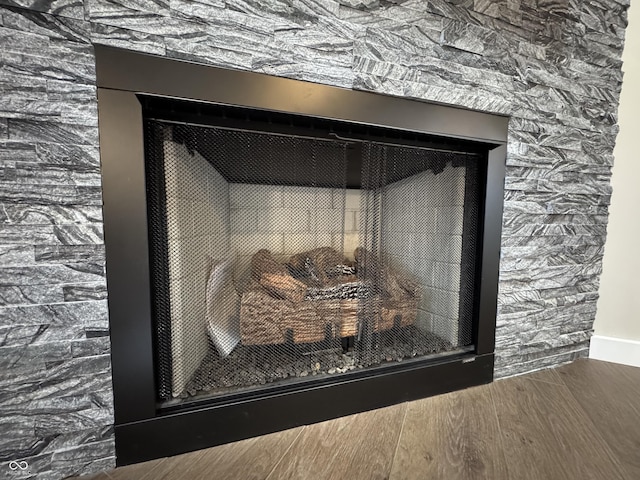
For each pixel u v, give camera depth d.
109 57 0.69
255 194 0.92
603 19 1.24
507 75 1.08
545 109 1.17
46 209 0.69
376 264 1.04
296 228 0.96
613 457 0.84
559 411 1.04
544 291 1.28
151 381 0.79
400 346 1.10
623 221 1.36
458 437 0.91
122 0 0.68
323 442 0.88
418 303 1.11
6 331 0.69
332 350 1.02
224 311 0.92
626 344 1.39
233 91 0.77
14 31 0.63
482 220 1.14
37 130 0.67
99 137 0.70
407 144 1.03
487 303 1.17
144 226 0.75
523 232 1.21
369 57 0.89
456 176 1.11
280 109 0.82
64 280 0.71
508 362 1.25
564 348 1.37
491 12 1.03
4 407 0.70
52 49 0.66
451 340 1.17
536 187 1.20
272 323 0.96
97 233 0.72
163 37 0.71
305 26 0.82
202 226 0.87
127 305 0.76
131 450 0.79
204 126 0.82
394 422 0.98
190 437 0.84
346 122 0.89
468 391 1.16
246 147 0.87
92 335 0.74
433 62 0.97
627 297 1.38
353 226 1.01
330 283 1.01
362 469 0.79
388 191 1.03
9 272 0.68
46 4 0.64
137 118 0.72
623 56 1.30
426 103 0.98
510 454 0.85
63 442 0.75
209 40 0.75
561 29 1.16
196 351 0.88
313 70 0.84
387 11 0.90
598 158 1.31
